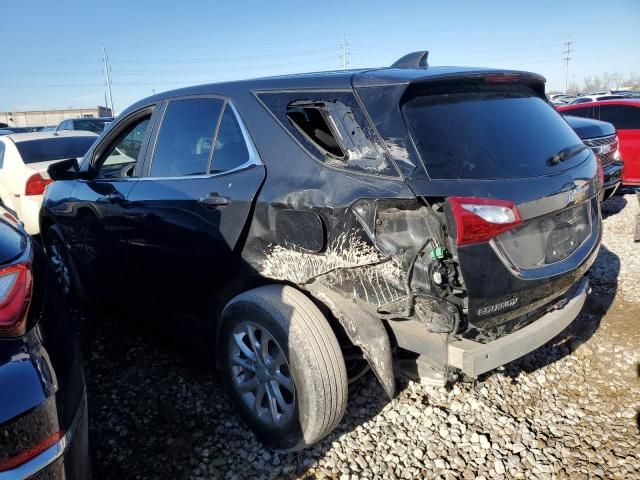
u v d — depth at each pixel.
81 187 3.86
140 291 3.46
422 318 2.16
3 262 1.73
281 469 2.46
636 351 3.43
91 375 3.25
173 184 3.06
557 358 3.38
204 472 2.44
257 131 2.70
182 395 3.03
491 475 2.40
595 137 6.59
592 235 2.76
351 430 2.70
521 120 2.59
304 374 2.29
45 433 1.58
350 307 2.36
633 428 2.70
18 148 6.53
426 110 2.31
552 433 2.68
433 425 2.73
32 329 1.71
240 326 2.63
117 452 2.56
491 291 2.12
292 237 2.44
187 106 3.18
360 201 2.19
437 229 2.09
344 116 2.37
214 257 2.80
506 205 2.10
